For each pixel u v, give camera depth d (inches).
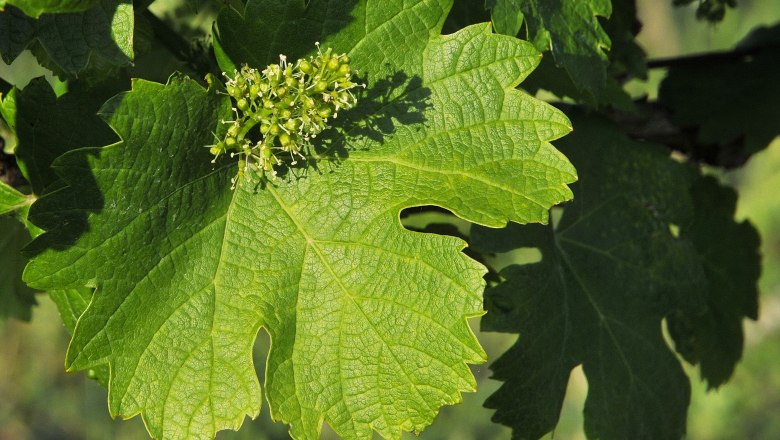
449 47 27.9
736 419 83.0
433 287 27.6
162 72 31.3
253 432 59.5
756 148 34.4
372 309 27.8
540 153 27.7
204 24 31.9
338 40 27.9
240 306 27.9
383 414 27.7
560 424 82.7
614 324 31.4
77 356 27.1
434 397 27.6
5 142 30.0
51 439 70.4
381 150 28.1
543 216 27.5
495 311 30.4
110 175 27.1
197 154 27.7
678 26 91.4
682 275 32.0
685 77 34.6
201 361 27.7
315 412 27.7
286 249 28.0
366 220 27.9
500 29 28.0
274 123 27.6
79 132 28.4
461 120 27.9
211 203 27.9
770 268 93.5
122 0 27.1
